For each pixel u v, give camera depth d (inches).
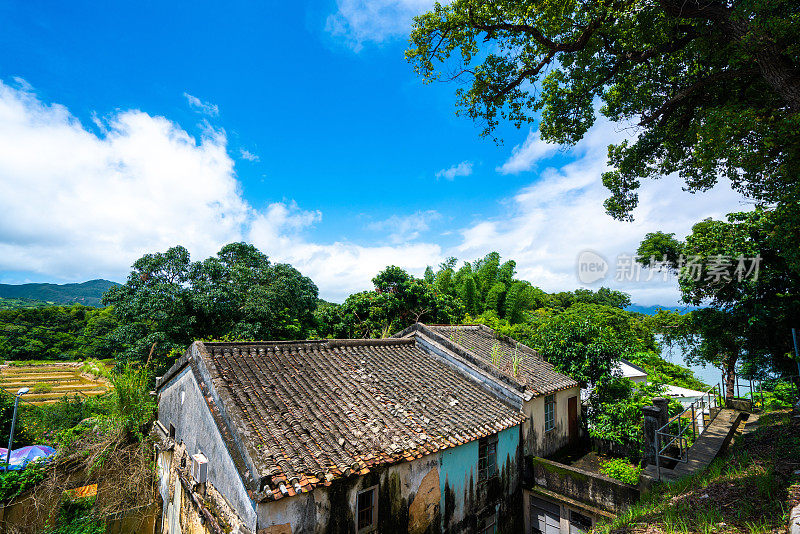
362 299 965.2
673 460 346.9
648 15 306.8
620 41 353.7
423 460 289.6
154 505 442.3
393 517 265.9
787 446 267.4
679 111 383.9
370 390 343.6
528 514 387.9
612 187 456.1
